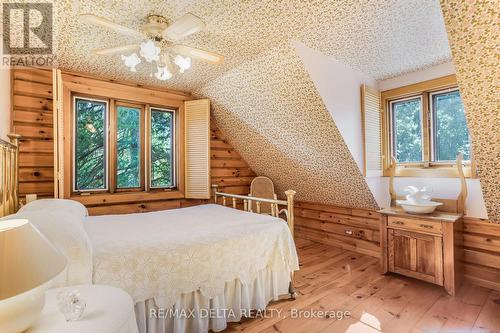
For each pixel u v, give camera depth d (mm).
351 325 2041
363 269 3178
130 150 3557
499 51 1652
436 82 3045
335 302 2387
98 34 2234
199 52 1998
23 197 2746
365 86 3250
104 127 3359
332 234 4207
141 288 1615
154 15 1912
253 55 2699
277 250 2391
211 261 1924
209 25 2119
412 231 2771
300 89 2840
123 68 3008
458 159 2795
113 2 1786
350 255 3730
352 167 3287
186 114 3926
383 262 3002
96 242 1756
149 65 2926
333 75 2875
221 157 4426
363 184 3406
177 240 1891
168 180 3924
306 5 1870
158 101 3688
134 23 2055
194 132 3902
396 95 3412
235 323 2084
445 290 2570
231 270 2031
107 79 3287
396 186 3422
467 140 2910
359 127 3232
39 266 855
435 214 2779
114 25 1664
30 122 2799
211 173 4281
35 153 2824
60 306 1040
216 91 3641
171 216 2701
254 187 4555
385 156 3564
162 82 3520
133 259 1627
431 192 3107
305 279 2883
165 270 1715
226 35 2295
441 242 2561
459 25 1656
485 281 2678
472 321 2080
